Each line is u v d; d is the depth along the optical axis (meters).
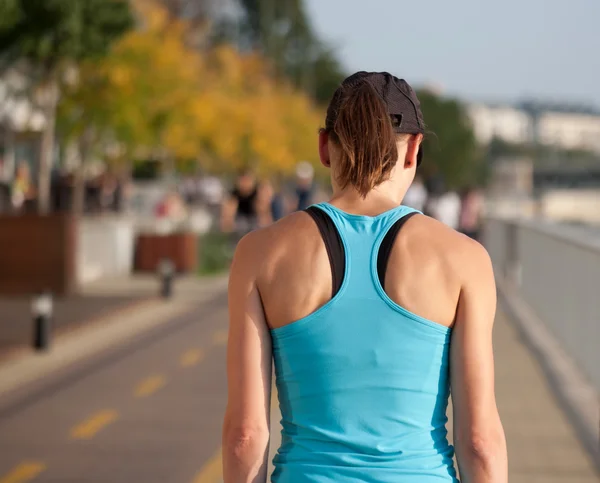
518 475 10.25
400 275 3.36
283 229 3.49
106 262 34.94
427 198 37.44
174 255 36.28
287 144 99.75
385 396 3.30
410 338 3.32
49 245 28.08
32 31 28.22
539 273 23.58
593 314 14.95
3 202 40.12
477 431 3.33
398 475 3.24
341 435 3.29
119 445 11.73
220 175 91.25
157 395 14.63
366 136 3.50
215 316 24.06
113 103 37.22
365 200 3.55
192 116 51.81
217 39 139.75
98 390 15.05
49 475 10.48
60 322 22.80
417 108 3.65
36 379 16.02
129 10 29.61
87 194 51.00
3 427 12.66
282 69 165.12
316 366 3.33
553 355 18.11
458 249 3.42
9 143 42.88
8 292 28.23
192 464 10.90
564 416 13.00
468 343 3.37
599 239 16.31
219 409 13.63
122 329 21.81
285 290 3.40
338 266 3.38
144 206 63.59
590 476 10.18
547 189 129.00
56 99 36.69
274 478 3.38
